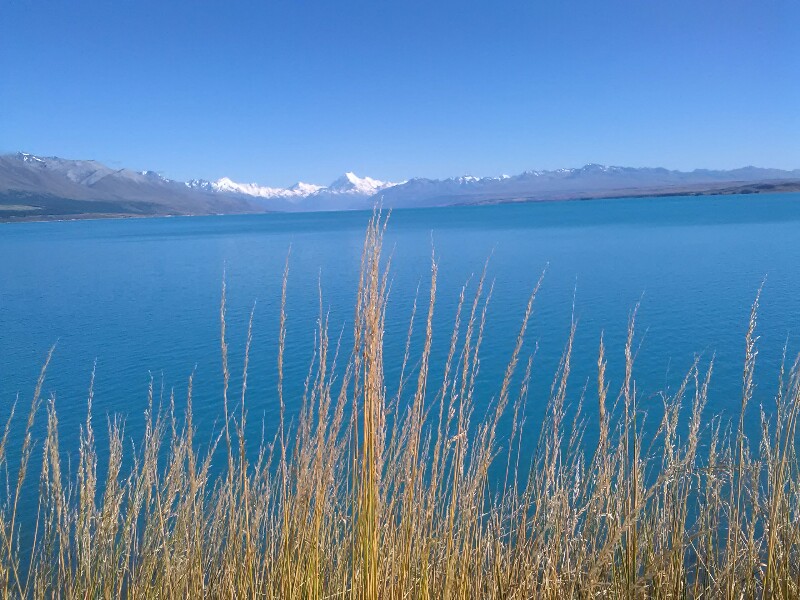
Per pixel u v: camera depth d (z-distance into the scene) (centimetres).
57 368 1839
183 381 1650
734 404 1192
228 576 331
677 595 348
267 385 1547
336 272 4069
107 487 348
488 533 366
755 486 352
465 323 2162
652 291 2670
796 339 1728
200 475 367
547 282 3095
